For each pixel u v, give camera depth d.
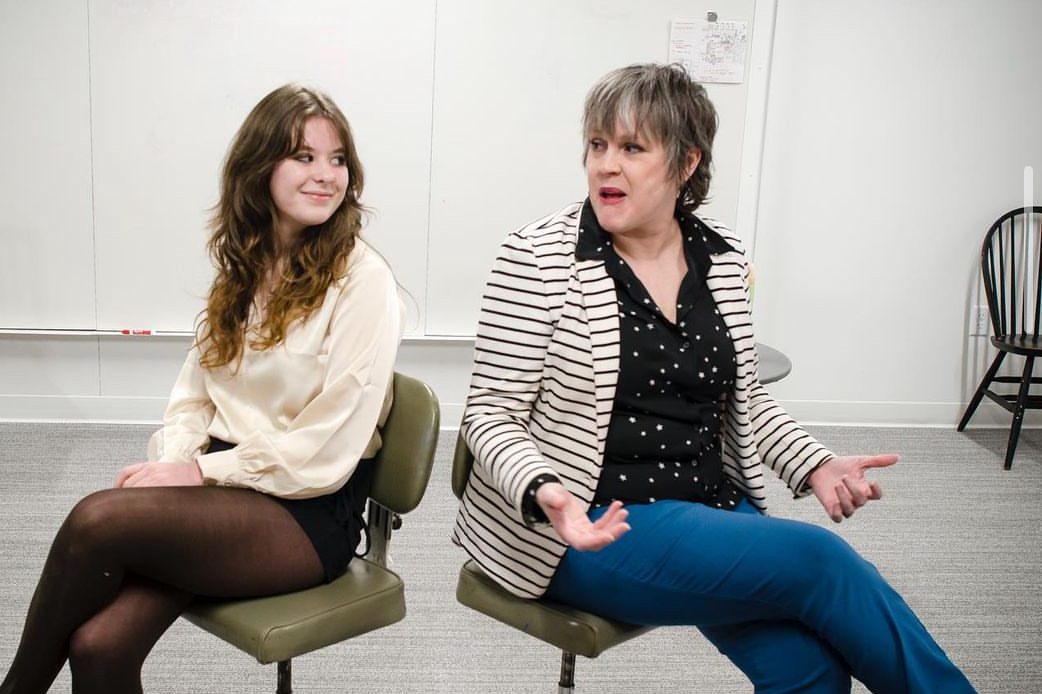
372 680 2.30
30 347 3.94
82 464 3.53
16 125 3.71
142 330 3.92
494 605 1.55
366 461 1.67
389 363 1.58
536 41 3.83
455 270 4.02
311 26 3.74
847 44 4.14
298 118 1.57
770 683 1.42
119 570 1.38
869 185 4.28
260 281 1.66
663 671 2.40
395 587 1.56
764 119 4.09
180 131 3.78
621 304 1.49
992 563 3.07
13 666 1.42
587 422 1.47
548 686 2.31
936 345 4.46
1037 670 2.44
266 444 1.51
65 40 3.66
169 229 3.85
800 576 1.35
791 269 4.34
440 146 3.89
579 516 1.29
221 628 1.45
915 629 1.35
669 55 3.89
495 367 1.49
